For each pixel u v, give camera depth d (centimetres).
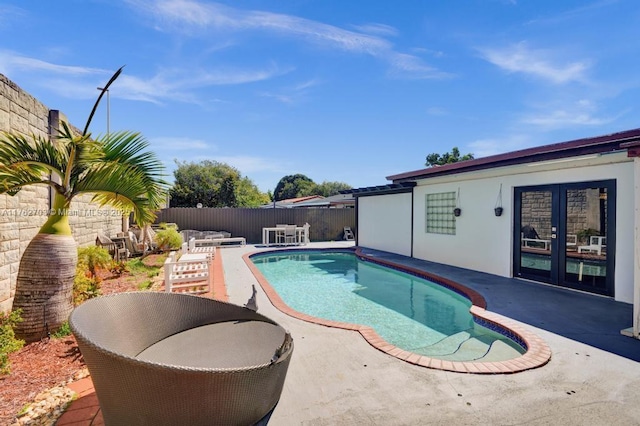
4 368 363
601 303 638
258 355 329
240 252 1430
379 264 1204
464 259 1022
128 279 860
